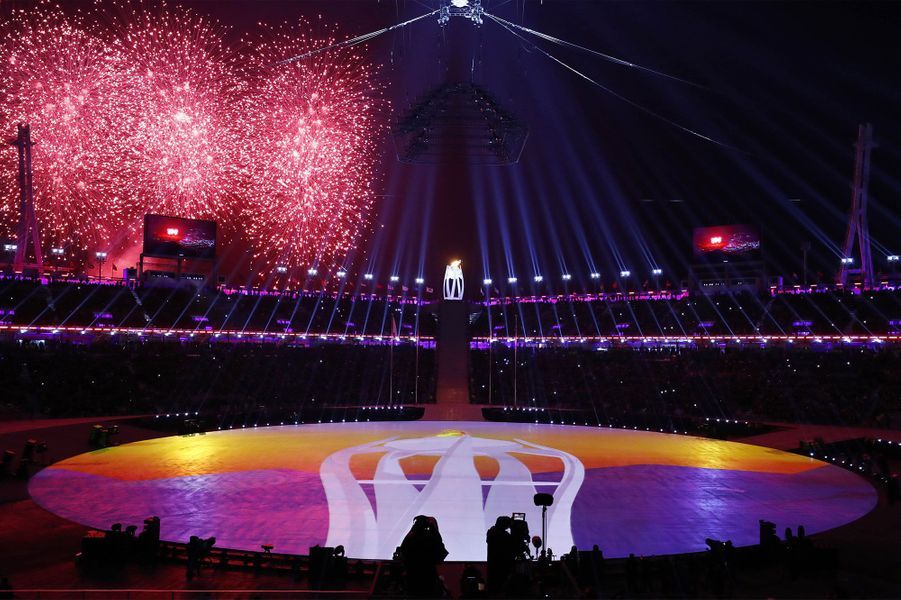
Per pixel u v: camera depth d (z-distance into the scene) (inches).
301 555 888.9
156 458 1669.5
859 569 886.4
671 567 852.0
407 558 533.3
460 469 1550.2
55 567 875.4
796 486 1402.6
